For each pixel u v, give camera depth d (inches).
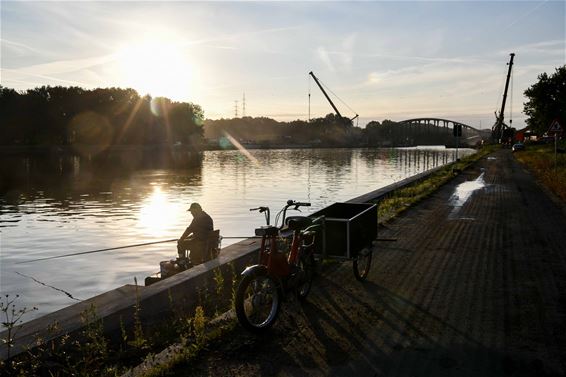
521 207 687.1
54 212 1047.6
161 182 1825.8
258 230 242.8
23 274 529.0
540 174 1240.8
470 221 565.3
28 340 206.7
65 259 595.5
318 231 306.0
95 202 1222.9
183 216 968.3
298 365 198.1
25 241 731.4
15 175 2225.6
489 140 6870.1
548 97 2511.1
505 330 235.5
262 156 4766.2
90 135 5580.7
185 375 189.2
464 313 259.3
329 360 202.7
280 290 243.6
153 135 6072.8
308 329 236.7
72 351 213.2
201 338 216.7
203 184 1728.6
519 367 197.0
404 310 264.1
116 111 5698.8
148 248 652.7
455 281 319.3
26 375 187.8
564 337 227.1
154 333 243.9
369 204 354.6
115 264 563.8
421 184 1018.1
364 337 227.0
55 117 5241.1
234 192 1435.8
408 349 214.1
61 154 4778.5
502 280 320.5
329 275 335.0
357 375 189.6
